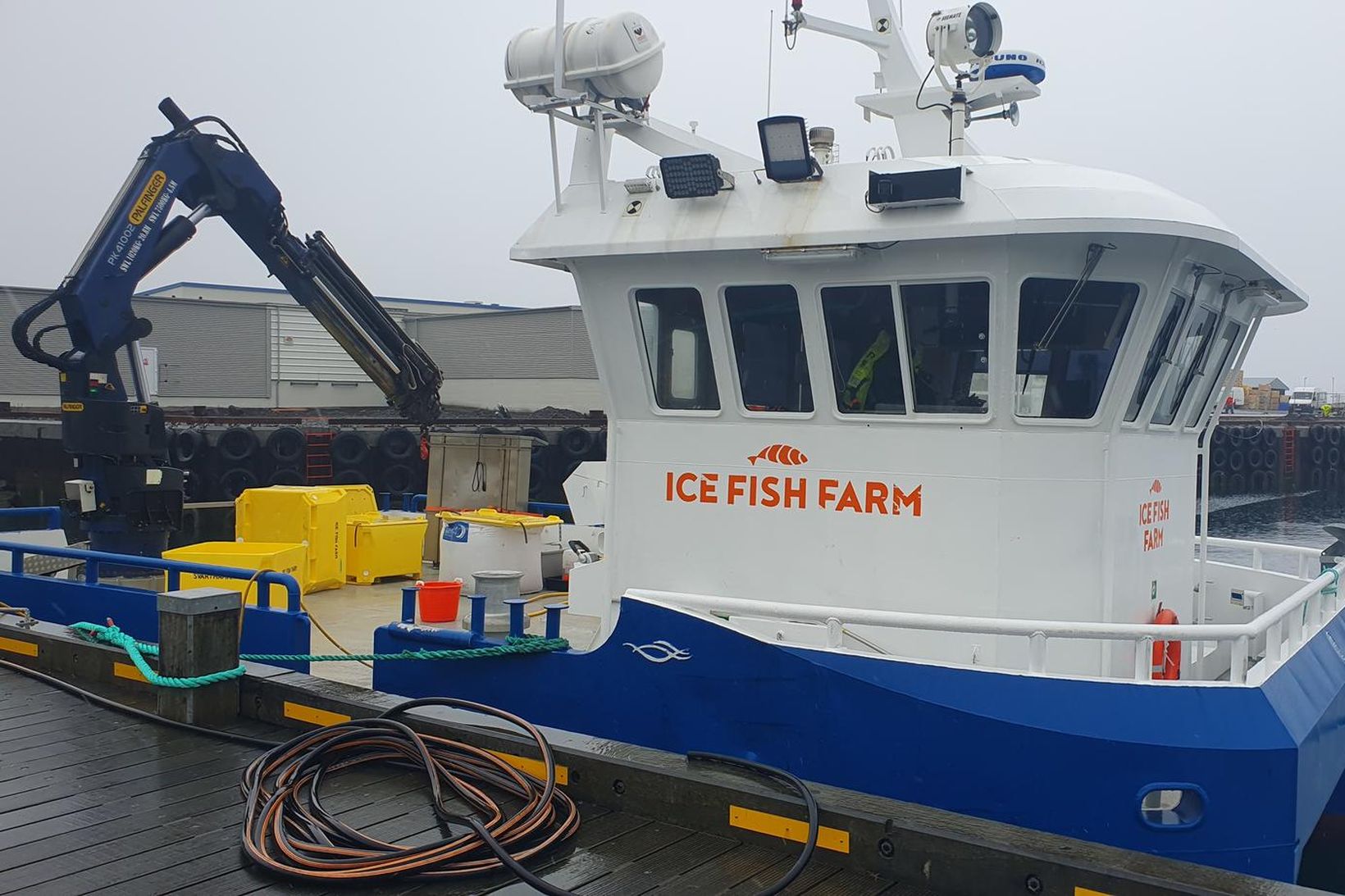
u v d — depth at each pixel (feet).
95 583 24.97
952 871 12.01
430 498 32.96
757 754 15.52
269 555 25.45
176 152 25.90
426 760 14.51
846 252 15.69
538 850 12.89
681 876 12.54
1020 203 14.75
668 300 17.92
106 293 25.23
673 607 16.25
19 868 12.39
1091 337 15.51
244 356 91.91
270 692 18.07
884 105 19.90
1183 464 19.02
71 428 25.95
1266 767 13.34
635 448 18.63
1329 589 20.17
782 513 17.30
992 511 15.81
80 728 17.69
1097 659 15.70
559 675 17.39
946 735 14.29
